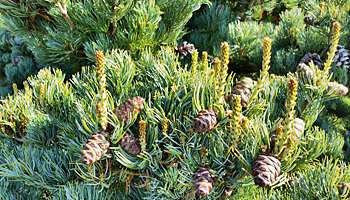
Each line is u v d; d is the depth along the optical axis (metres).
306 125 1.03
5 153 1.13
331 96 1.00
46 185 1.06
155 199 1.01
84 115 0.94
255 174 0.84
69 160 1.08
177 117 0.99
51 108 1.13
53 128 1.15
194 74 1.02
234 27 2.08
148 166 0.99
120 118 0.94
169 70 1.05
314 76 1.00
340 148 1.27
